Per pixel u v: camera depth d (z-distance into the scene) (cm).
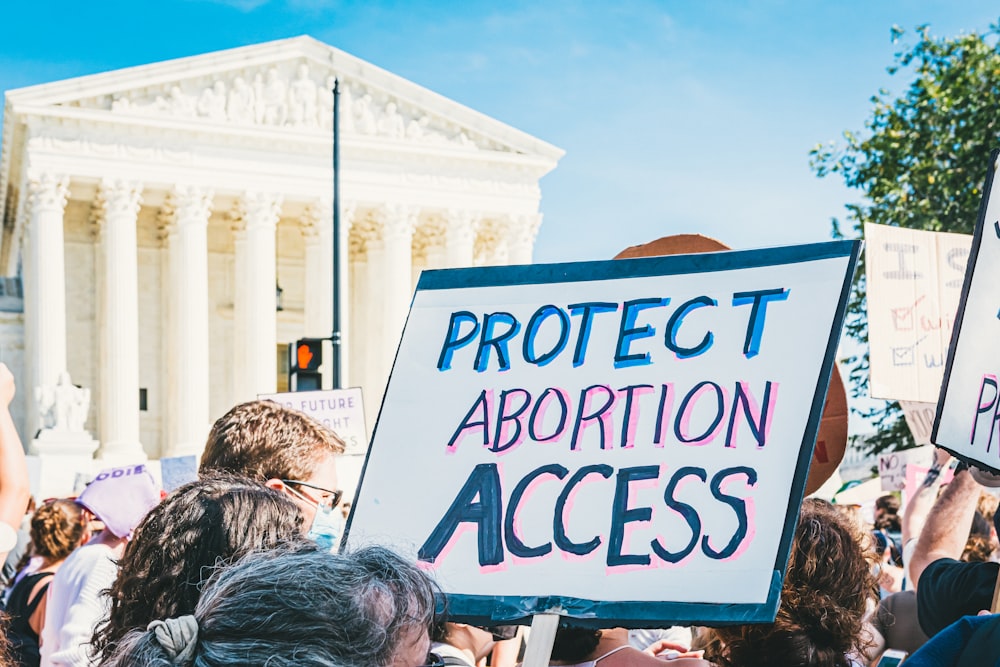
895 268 745
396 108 6531
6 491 446
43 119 5750
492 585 385
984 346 459
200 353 5972
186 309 5981
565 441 399
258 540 375
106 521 653
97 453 6144
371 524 408
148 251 6781
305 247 6969
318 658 235
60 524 797
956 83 4356
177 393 6028
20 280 6838
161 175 5962
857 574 418
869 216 4488
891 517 1396
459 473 407
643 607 362
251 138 6144
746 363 385
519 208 6756
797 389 373
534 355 419
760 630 406
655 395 394
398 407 428
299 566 254
